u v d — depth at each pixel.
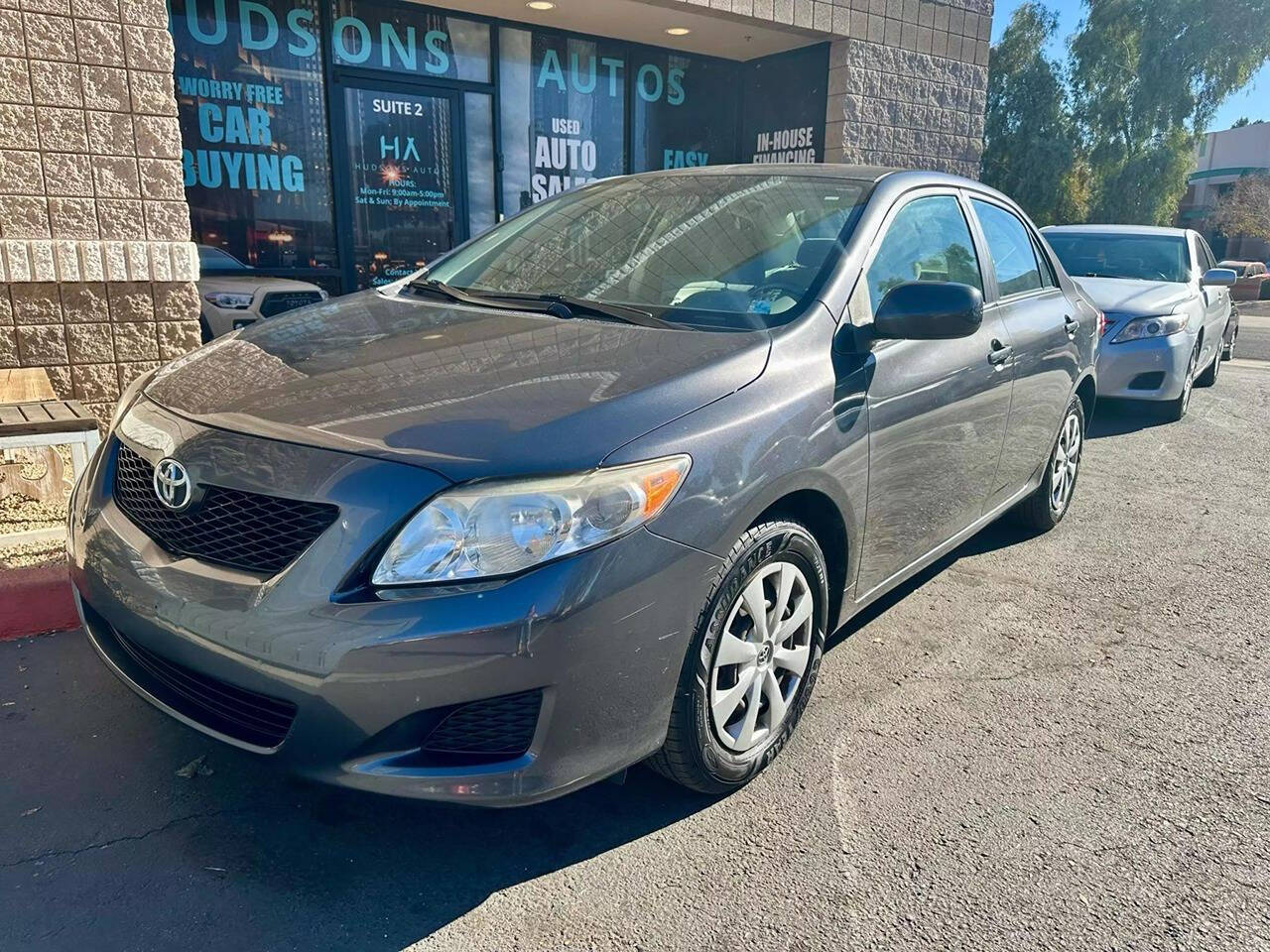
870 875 2.32
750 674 2.52
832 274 2.90
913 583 4.22
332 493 2.01
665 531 2.14
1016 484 4.23
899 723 3.02
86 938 2.04
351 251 7.81
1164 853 2.44
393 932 2.09
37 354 5.12
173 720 2.28
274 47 7.16
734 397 2.40
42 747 2.71
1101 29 27.91
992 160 29.27
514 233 3.68
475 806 2.04
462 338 2.70
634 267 3.17
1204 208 43.34
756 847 2.40
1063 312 4.42
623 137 9.18
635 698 2.17
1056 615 3.91
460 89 8.09
